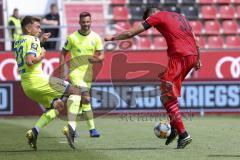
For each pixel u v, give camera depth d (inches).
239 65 2479.1
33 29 1227.2
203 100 2209.6
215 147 1270.9
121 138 1483.8
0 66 2411.4
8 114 2203.5
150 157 1117.7
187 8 3056.1
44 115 1208.8
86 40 1569.9
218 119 2081.7
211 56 2471.7
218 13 3090.6
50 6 2935.5
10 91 2201.0
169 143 1278.3
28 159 1106.1
